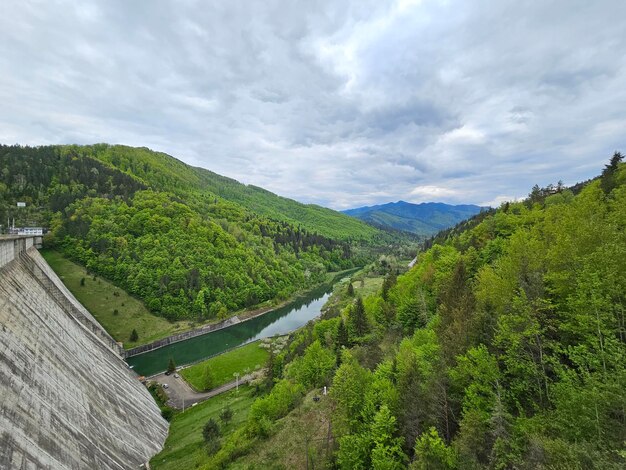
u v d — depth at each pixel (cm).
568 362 3030
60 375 4756
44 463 3228
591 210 4338
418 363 4288
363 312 8375
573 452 1981
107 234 17300
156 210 19825
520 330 3145
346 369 4719
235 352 12262
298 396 6738
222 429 6869
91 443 4234
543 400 2906
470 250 7456
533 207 8981
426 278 8131
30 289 6247
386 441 3628
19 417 3375
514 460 2366
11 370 3781
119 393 6406
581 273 2903
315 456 4741
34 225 17425
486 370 3084
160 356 12325
